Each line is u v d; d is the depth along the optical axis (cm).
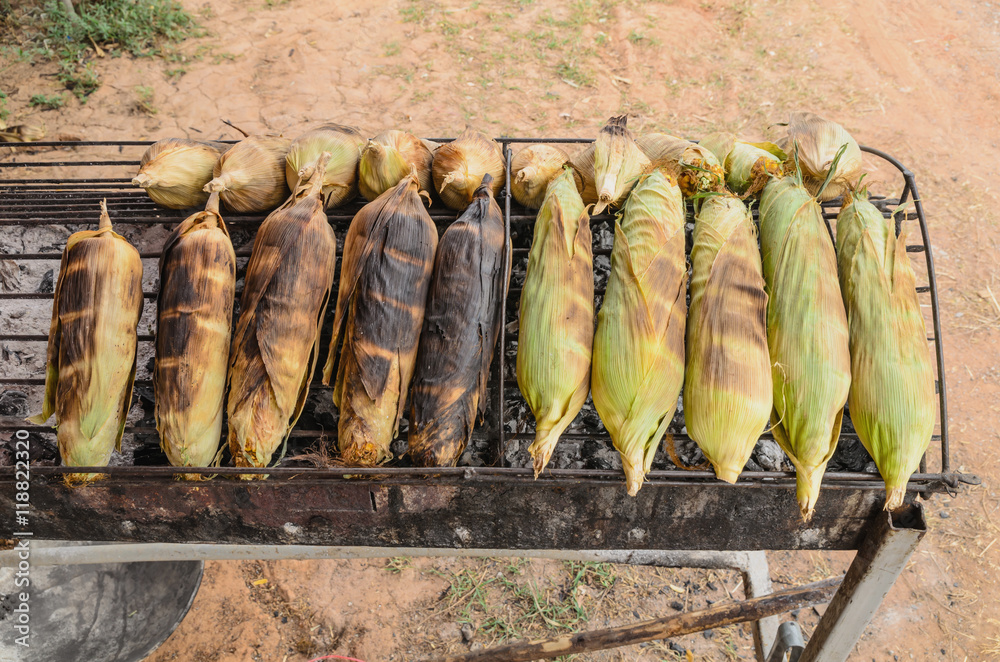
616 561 214
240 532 168
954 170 502
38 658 228
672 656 306
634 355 148
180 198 199
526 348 155
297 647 310
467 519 163
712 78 570
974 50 586
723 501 157
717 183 178
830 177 169
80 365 156
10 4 626
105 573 243
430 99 553
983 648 306
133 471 148
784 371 150
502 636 312
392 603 323
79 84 555
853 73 568
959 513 352
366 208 173
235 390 158
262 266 163
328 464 155
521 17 629
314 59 588
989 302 436
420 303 164
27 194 218
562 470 149
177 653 306
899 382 147
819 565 339
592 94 557
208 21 629
